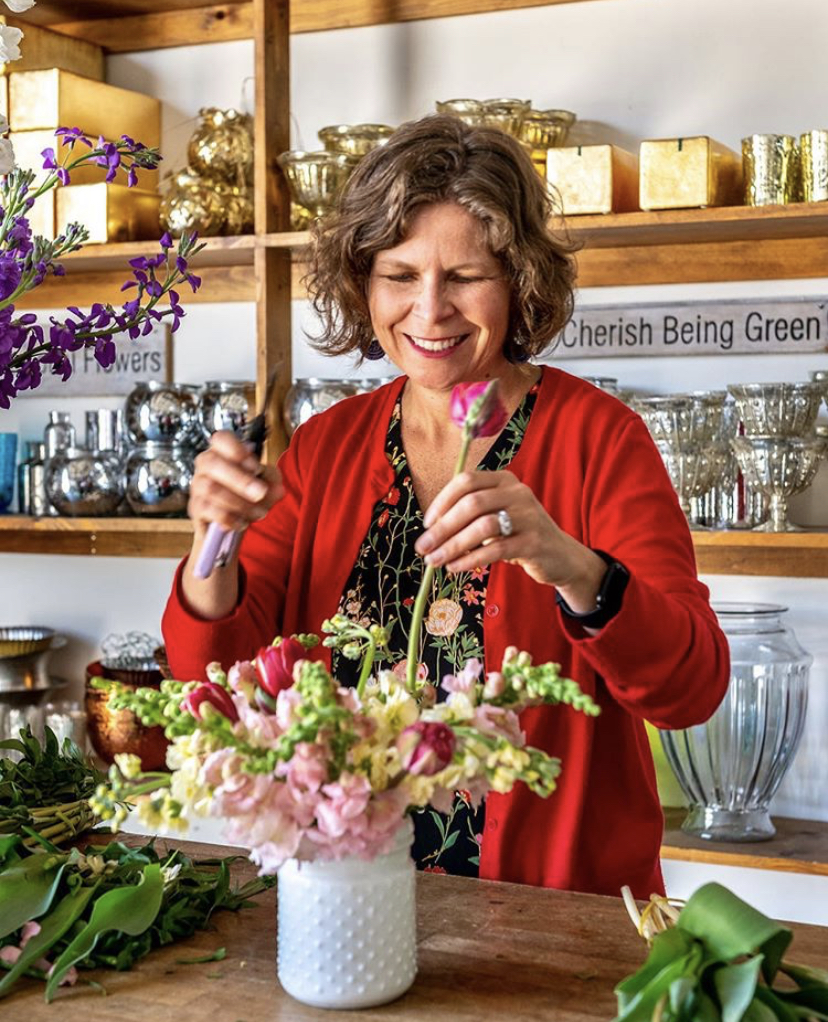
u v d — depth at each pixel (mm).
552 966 1282
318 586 1776
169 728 1115
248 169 2893
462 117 2605
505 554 1291
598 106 2826
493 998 1214
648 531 1610
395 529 1753
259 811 1101
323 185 2699
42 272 1570
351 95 3010
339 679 1729
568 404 1738
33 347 1628
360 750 1120
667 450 2531
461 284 1617
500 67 2895
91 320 1644
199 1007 1205
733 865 2475
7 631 3285
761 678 2465
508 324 1707
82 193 2928
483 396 1164
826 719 2707
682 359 2783
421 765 1101
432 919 1407
